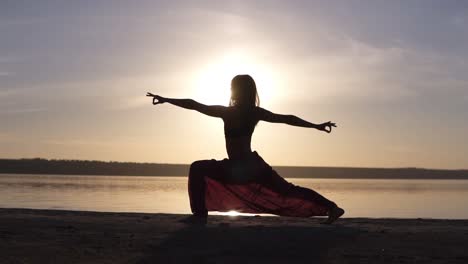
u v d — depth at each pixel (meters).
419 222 8.73
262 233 7.15
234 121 7.76
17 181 138.12
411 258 5.99
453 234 7.30
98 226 7.76
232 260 5.82
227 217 8.88
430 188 152.12
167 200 50.94
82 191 75.50
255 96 7.76
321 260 5.87
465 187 172.62
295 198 8.07
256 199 8.19
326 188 135.38
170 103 7.74
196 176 8.18
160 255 6.01
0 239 6.74
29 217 8.69
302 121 7.68
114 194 66.19
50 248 6.29
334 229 7.53
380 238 6.96
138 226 7.74
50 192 69.31
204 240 6.74
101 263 5.65
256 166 7.90
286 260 5.86
